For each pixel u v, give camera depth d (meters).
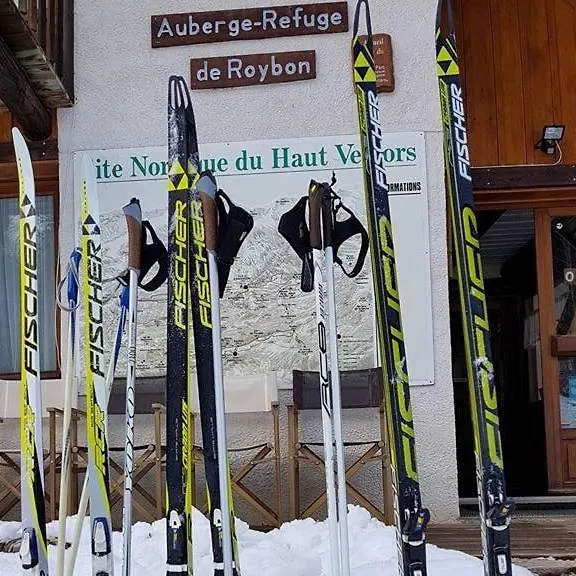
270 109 5.25
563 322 5.79
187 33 5.31
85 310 2.34
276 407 4.52
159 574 3.17
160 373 5.11
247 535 3.77
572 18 5.85
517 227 6.68
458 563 3.18
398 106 5.19
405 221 5.11
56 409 4.43
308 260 2.59
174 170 2.40
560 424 5.71
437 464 4.96
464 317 2.23
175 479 2.30
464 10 5.88
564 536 3.98
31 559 2.23
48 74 4.91
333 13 5.24
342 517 2.37
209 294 2.40
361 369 4.80
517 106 5.77
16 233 5.61
